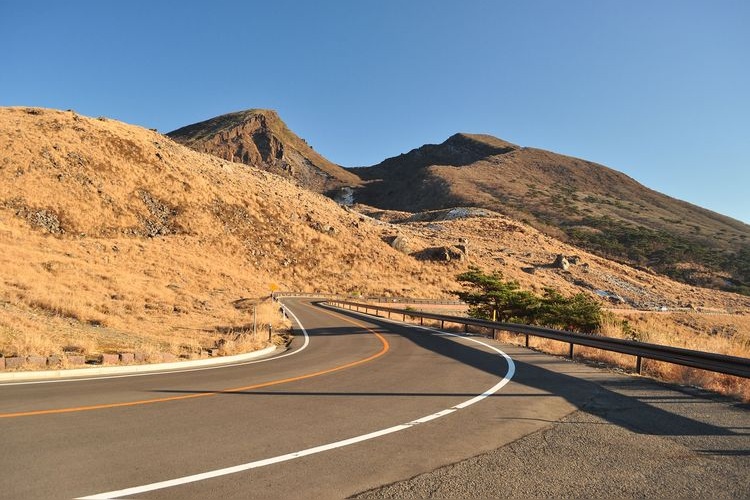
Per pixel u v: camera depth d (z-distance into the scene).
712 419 6.64
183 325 23.94
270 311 33.84
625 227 185.12
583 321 34.41
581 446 5.37
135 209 60.69
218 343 17.03
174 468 4.55
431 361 13.27
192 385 9.40
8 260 30.39
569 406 7.46
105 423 6.24
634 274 114.06
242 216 73.31
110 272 36.34
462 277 41.78
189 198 68.88
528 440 5.60
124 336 17.94
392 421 6.46
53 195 53.72
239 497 3.90
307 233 78.69
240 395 8.30
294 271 68.38
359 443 5.43
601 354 14.12
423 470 4.57
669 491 4.11
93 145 66.19
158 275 43.94
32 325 16.42
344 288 67.75
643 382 9.76
